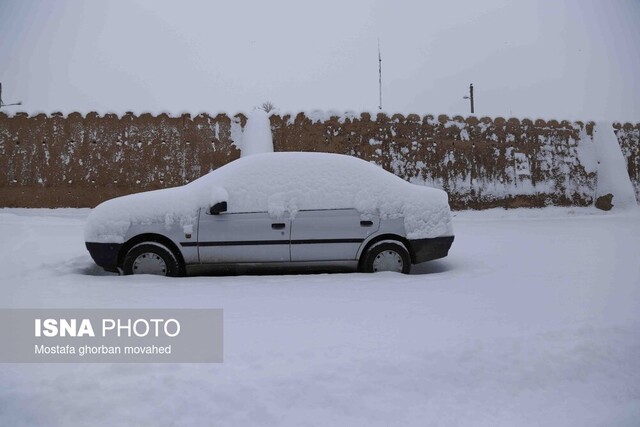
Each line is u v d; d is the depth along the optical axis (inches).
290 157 291.9
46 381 145.3
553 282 260.2
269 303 219.0
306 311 207.3
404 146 681.6
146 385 141.9
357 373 148.9
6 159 621.6
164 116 652.7
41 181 625.0
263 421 128.7
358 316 200.5
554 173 706.2
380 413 133.7
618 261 318.0
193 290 241.4
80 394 138.6
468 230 505.4
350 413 133.2
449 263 329.7
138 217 275.0
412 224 283.7
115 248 274.2
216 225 274.4
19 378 147.9
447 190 678.5
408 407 137.0
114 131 642.2
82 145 634.8
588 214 689.6
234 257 275.4
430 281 260.5
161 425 126.3
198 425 126.6
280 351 162.7
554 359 163.0
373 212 281.7
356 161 295.7
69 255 336.8
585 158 719.1
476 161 689.6
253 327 186.9
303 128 672.4
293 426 127.2
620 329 185.3
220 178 284.8
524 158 700.7
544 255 345.1
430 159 682.2
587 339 175.9
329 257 279.3
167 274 274.1
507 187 692.1
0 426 125.0
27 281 261.3
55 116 633.0
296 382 143.4
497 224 567.8
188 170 652.1
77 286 248.7
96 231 275.0
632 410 141.6
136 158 643.5
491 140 695.1
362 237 279.7
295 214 277.7
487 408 139.5
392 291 239.5
